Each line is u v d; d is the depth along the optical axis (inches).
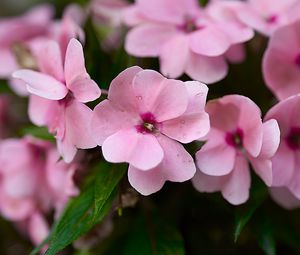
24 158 19.0
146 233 17.7
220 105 16.0
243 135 16.0
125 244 18.1
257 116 15.4
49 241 16.6
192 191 18.5
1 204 19.9
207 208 18.6
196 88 15.1
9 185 19.0
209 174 15.7
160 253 17.4
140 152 14.9
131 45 17.6
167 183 18.2
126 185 16.1
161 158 14.8
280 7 18.3
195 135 15.0
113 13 20.6
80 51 15.1
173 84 15.0
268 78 17.1
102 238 18.5
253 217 17.3
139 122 15.4
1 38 21.4
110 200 16.1
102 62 18.0
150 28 17.8
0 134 22.9
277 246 19.5
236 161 16.0
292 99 15.6
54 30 21.6
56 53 16.0
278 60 17.1
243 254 19.6
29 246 22.0
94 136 15.2
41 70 16.8
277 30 16.9
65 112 15.7
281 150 16.3
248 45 18.2
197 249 18.9
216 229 19.3
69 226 16.1
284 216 18.4
